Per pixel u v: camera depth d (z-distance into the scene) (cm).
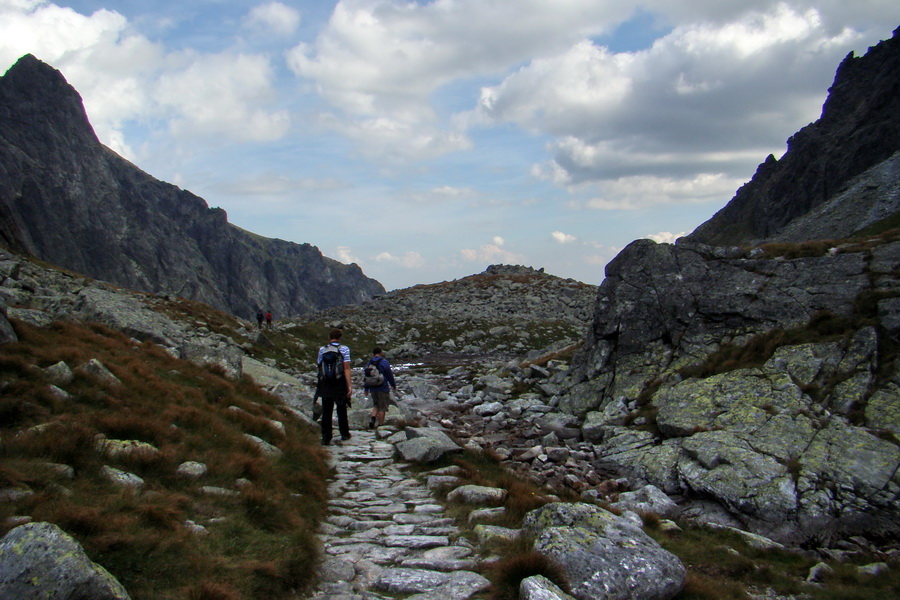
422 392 3141
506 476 1370
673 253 2619
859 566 1088
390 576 702
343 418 1689
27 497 599
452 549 827
